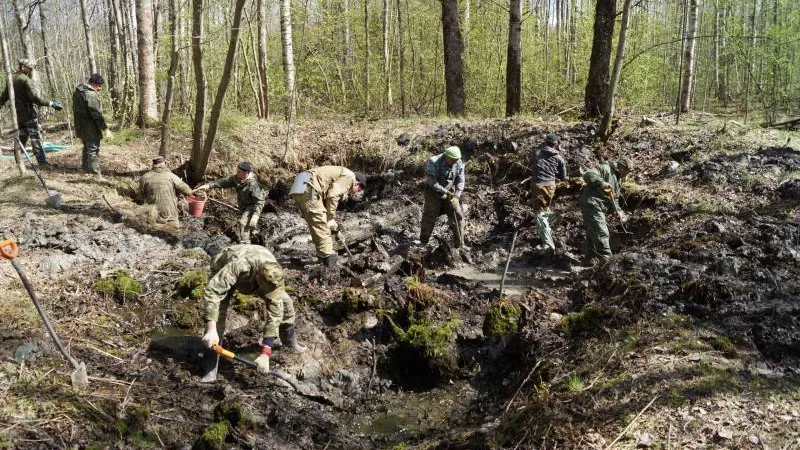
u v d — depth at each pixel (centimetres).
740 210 843
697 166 1000
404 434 549
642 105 1923
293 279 773
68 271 707
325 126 1408
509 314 669
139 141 1282
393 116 1834
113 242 795
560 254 898
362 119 1602
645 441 409
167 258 793
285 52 1504
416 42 2236
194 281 713
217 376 557
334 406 577
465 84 1964
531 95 1964
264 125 1358
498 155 1188
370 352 650
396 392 627
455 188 932
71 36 2430
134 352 572
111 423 459
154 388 518
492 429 473
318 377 600
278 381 573
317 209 795
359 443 530
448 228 1044
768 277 636
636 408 445
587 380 506
